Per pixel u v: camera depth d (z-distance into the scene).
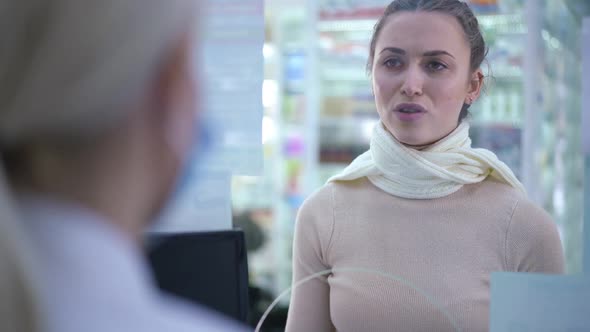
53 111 0.26
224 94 1.09
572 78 2.46
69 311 0.27
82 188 0.29
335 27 2.63
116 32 0.25
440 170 1.04
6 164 0.28
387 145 1.07
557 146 2.40
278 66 2.72
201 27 0.31
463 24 1.03
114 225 0.29
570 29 2.42
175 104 0.30
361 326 1.06
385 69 1.04
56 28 0.25
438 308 1.02
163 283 0.74
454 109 1.04
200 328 0.30
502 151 2.17
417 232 1.06
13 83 0.26
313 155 2.72
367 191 1.12
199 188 1.03
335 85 2.68
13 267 0.25
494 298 0.80
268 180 2.74
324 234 1.12
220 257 0.76
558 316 0.77
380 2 2.54
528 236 1.02
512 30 2.17
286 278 2.65
